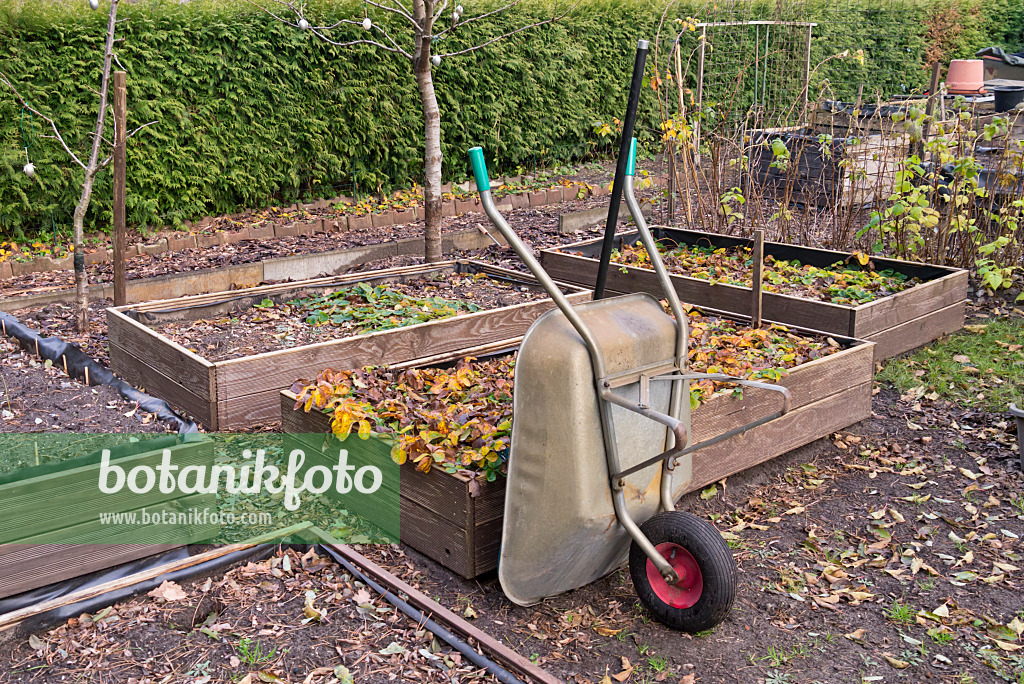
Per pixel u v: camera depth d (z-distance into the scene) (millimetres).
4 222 7848
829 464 4445
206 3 8852
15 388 4285
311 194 10000
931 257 7293
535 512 2932
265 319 5426
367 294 5871
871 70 15258
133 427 3781
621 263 6965
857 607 3244
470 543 3172
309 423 3812
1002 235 7066
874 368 5570
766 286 6219
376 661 2777
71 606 2922
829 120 10594
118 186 5395
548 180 11766
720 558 2855
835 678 2814
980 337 6121
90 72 8055
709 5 12281
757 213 8492
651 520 3008
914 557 3578
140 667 2703
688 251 7652
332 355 4625
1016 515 3920
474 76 10867
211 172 8969
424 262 7566
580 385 2799
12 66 7625
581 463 2826
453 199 10023
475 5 10742
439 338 5102
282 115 9383
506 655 2775
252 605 3064
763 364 4539
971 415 4895
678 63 8984
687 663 2879
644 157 13148
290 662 2752
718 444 3977
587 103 12531
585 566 3109
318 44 9422
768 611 3205
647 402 2928
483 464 3203
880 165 8867
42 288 6676
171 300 5355
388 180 10523
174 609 2990
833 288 6180
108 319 5121
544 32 11531
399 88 10148
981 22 17859
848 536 3768
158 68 8508
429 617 3004
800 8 12648
